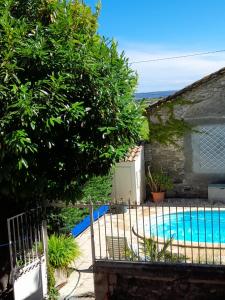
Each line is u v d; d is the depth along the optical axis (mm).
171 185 15516
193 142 15391
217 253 8641
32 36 6047
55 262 8055
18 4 6500
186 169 15602
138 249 7422
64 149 6621
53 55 5922
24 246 7121
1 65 5395
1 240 7320
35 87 5672
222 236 11414
